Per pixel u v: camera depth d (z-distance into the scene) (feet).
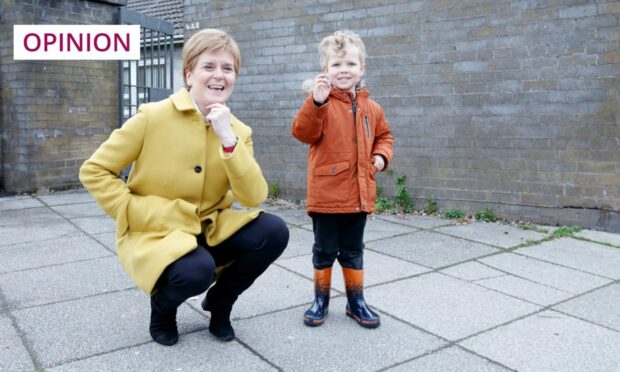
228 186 8.51
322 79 8.62
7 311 10.22
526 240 15.74
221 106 7.70
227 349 8.59
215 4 23.29
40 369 7.91
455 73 18.29
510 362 8.30
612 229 16.40
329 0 20.53
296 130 9.05
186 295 7.67
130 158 7.91
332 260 9.65
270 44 22.11
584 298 11.14
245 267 8.36
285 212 20.18
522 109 17.33
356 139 9.16
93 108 25.66
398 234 16.55
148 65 37.27
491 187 18.13
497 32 17.44
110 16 25.95
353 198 9.15
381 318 9.96
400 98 19.40
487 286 11.82
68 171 24.97
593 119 16.29
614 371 8.07
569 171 16.83
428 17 18.58
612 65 15.84
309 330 9.36
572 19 16.25
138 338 9.00
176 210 7.89
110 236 16.33
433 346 8.81
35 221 18.43
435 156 18.98
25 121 23.35
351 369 8.00
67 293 11.25
